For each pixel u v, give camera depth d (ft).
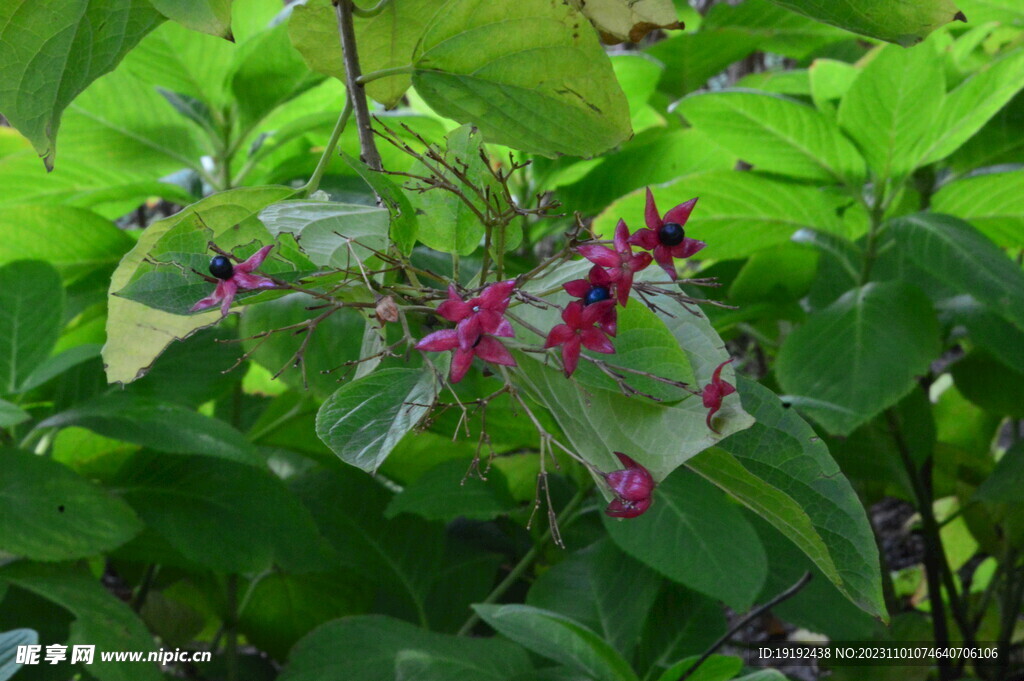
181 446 3.34
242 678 4.58
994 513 5.05
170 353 4.12
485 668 3.32
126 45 2.59
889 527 6.65
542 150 2.68
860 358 3.68
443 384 2.51
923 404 4.33
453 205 2.68
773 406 2.70
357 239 2.48
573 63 2.60
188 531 3.57
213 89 4.24
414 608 4.27
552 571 3.83
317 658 3.35
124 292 2.51
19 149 4.64
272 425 4.15
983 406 4.57
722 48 5.76
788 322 5.25
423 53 2.60
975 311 4.20
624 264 2.51
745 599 3.23
